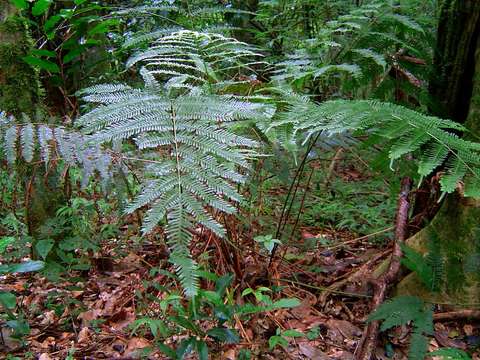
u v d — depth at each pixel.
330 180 4.27
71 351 2.13
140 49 4.07
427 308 2.02
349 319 2.49
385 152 1.73
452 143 1.29
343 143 2.47
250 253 2.90
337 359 2.14
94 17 2.86
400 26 2.51
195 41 2.21
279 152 2.41
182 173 1.16
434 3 2.91
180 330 2.27
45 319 2.52
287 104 1.92
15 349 2.23
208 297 1.97
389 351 2.19
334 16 4.21
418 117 1.44
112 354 2.20
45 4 2.57
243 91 2.36
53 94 4.02
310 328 2.38
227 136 1.29
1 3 2.68
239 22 4.86
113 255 3.05
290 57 2.60
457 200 2.39
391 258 2.52
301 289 2.72
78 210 2.91
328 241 3.40
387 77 2.61
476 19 2.47
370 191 4.21
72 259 2.64
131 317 2.51
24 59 2.64
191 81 2.72
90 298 2.76
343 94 3.29
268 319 2.40
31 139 1.75
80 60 3.71
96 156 1.78
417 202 3.00
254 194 2.77
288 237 3.12
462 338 2.26
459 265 2.34
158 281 2.77
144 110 1.41
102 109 1.45
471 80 2.56
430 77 2.63
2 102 2.69
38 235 2.82
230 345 2.18
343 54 2.47
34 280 2.93
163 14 3.71
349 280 2.76
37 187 2.71
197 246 2.78
